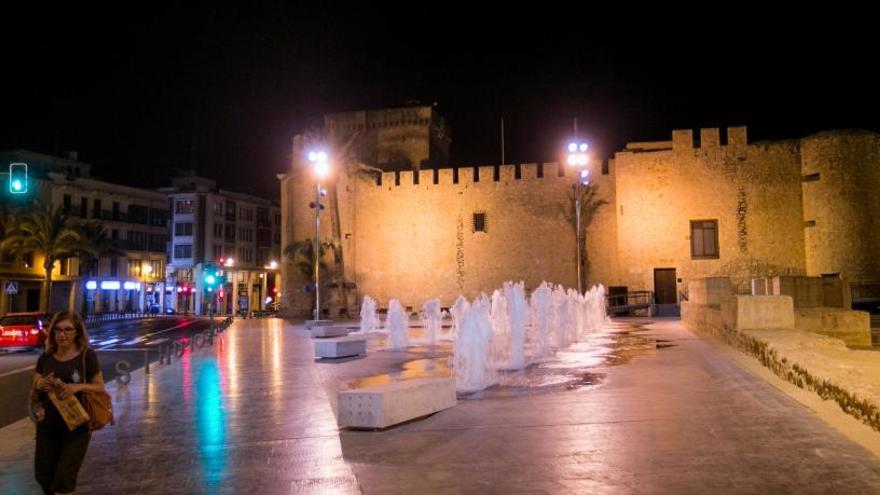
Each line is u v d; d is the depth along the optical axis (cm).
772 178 3984
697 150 4094
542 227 4453
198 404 1095
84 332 564
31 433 951
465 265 4584
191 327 4525
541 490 585
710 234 4059
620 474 622
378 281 4747
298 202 4984
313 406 1051
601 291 3262
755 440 721
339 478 646
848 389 793
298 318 4912
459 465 674
